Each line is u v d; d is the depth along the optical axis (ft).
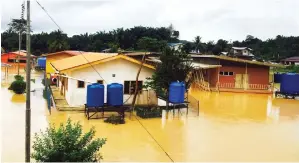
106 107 57.98
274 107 77.25
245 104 80.64
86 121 55.21
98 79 65.77
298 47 286.05
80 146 27.91
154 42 206.08
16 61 183.42
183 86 63.57
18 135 44.78
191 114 65.00
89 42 275.80
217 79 111.04
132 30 285.23
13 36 249.14
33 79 122.11
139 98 68.85
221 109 72.33
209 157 39.19
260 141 46.98
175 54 64.85
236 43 343.05
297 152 42.29
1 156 36.35
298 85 92.27
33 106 67.00
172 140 45.78
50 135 27.78
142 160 37.09
